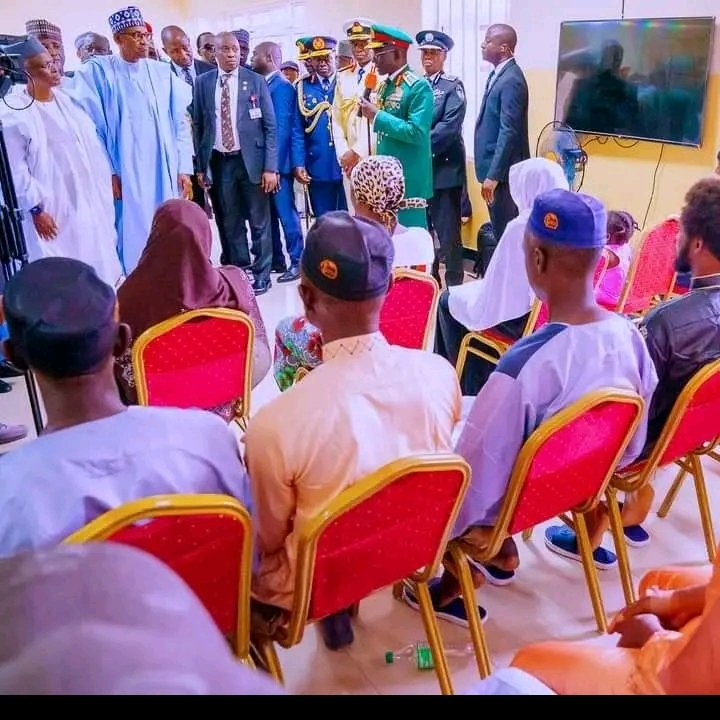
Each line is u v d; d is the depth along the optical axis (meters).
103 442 1.17
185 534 1.13
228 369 2.35
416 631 1.95
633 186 4.62
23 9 9.49
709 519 2.15
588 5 4.57
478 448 1.60
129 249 4.45
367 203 2.62
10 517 1.11
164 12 10.48
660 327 1.83
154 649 0.48
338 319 1.37
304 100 5.12
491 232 4.95
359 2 6.43
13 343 1.17
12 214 2.78
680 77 4.11
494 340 2.90
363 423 1.35
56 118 3.54
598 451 1.66
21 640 0.48
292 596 1.43
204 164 4.96
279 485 1.36
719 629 0.87
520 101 4.36
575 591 2.09
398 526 1.38
